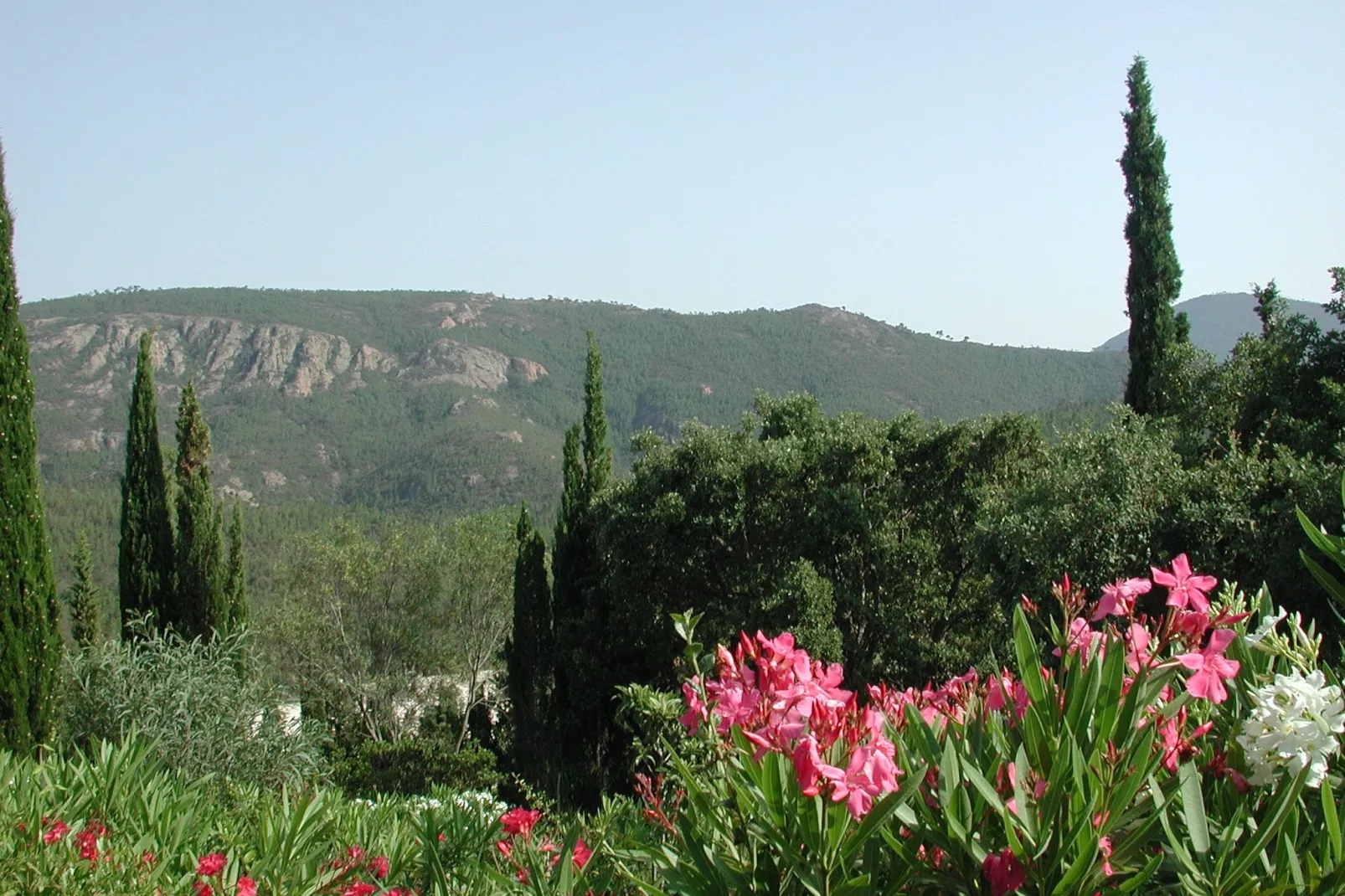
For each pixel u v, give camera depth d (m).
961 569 17.89
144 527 16.27
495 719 28.36
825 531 17.36
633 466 20.19
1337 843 1.81
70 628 28.03
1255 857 1.85
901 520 18.34
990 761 2.21
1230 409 14.91
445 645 27.22
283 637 25.45
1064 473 12.73
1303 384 14.41
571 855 2.77
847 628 17.86
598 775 19.67
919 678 17.17
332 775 14.60
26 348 9.25
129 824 4.04
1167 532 11.75
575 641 20.75
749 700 2.41
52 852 3.51
